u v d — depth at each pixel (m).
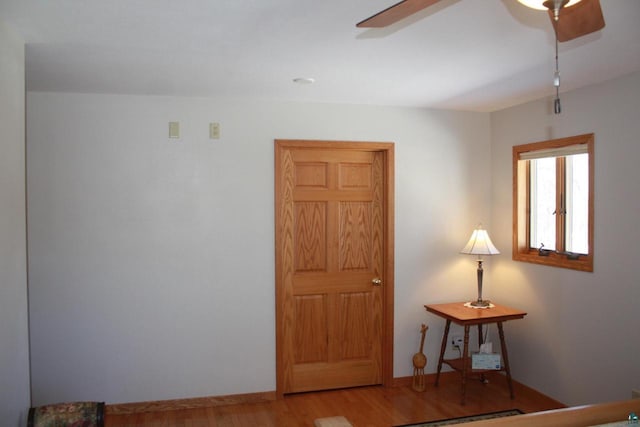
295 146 4.02
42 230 3.57
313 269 4.17
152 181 3.75
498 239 4.42
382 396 4.08
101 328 3.68
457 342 4.43
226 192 3.89
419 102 4.05
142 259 3.74
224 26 2.25
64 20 2.17
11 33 2.26
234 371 3.93
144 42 2.47
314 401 3.98
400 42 2.50
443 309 4.11
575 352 3.59
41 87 3.43
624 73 3.14
